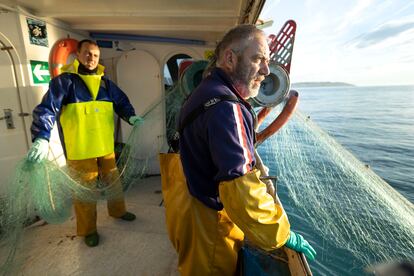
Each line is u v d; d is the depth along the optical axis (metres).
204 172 1.03
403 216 2.95
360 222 3.07
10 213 1.82
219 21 3.04
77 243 2.38
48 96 2.01
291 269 1.10
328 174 3.28
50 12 2.69
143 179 3.88
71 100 2.18
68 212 2.15
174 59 4.09
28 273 1.99
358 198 3.17
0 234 1.90
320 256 2.96
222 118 0.84
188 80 2.09
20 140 2.71
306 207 3.31
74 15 2.72
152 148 3.40
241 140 0.84
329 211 3.24
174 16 2.68
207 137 0.91
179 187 1.20
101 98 2.35
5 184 2.66
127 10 2.64
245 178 0.80
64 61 2.96
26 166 1.74
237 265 1.24
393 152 14.14
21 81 2.62
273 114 2.10
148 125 3.29
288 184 3.36
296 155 3.24
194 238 1.10
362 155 13.54
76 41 3.14
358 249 2.94
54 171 1.89
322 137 3.06
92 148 2.29
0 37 2.51
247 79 0.99
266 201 0.84
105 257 2.21
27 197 1.78
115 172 2.58
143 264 2.13
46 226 2.62
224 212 1.15
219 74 1.00
